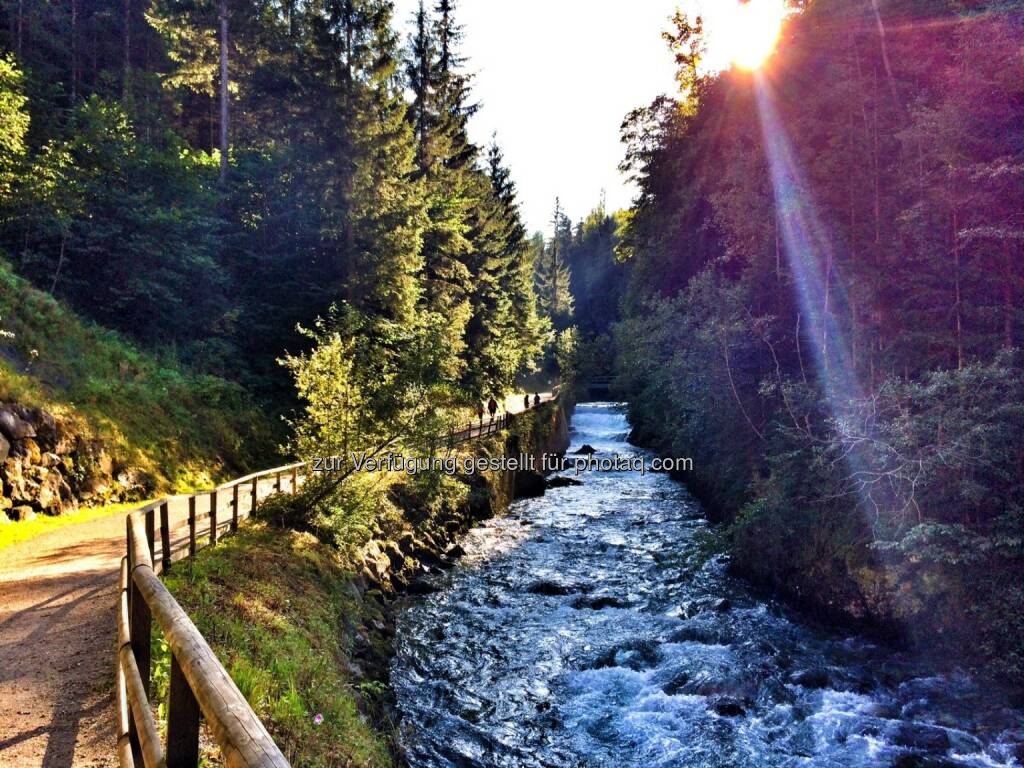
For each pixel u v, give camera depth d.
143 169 20.59
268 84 24.52
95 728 4.46
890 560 10.02
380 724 7.08
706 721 7.91
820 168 12.72
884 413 9.99
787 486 12.16
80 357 15.61
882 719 7.82
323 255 23.83
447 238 29.33
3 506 11.11
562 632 10.75
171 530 9.66
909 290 10.88
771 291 14.93
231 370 21.20
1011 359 8.39
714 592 12.84
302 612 8.18
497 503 20.80
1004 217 9.20
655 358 18.33
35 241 18.48
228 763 1.23
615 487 25.55
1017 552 8.02
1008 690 8.32
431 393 12.52
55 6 31.66
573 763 7.11
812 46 14.23
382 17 23.55
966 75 9.42
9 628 6.59
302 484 11.98
